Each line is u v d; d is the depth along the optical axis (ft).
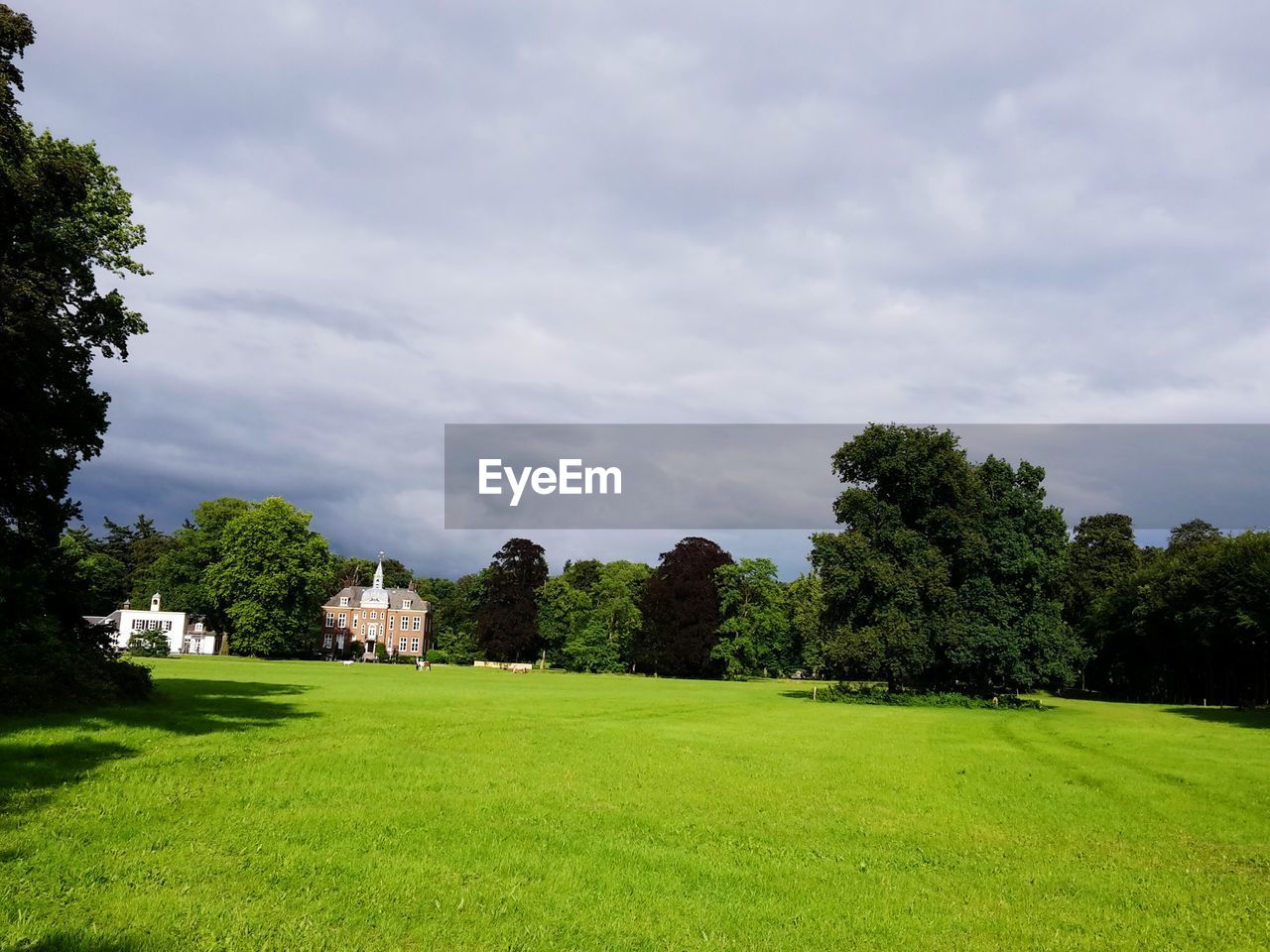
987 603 176.76
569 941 27.53
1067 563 185.78
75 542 393.29
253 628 330.95
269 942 25.95
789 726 109.40
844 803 53.67
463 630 454.81
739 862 38.47
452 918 28.99
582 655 362.74
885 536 184.96
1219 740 105.60
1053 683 184.75
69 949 24.47
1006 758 80.53
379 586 520.01
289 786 49.60
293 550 335.47
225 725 76.43
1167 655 242.58
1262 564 177.17
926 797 56.80
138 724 71.72
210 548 376.68
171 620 379.96
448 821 42.93
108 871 31.76
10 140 79.66
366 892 31.27
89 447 96.12
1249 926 31.40
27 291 79.41
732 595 331.16
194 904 28.76
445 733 80.43
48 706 75.41
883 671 198.80
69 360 90.89
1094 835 46.65
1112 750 90.22
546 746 74.95
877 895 34.17
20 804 40.45
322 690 140.56
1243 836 46.85
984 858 41.09
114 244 103.09
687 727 101.50
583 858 37.47
